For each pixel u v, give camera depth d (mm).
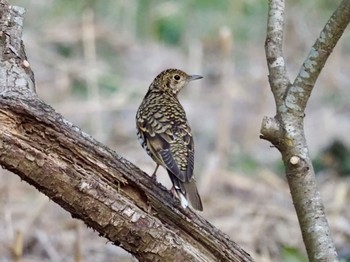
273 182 16078
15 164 7641
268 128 7926
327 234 7902
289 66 22703
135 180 7938
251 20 24266
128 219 7797
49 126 7684
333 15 7828
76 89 19250
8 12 8594
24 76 8148
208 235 8141
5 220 13852
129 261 12898
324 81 21344
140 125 9477
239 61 22438
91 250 13180
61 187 7695
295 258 13188
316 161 17062
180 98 19969
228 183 15828
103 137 17484
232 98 19109
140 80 21031
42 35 21188
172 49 23016
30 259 13062
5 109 7637
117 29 23172
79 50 21078
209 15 24234
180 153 9055
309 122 19312
